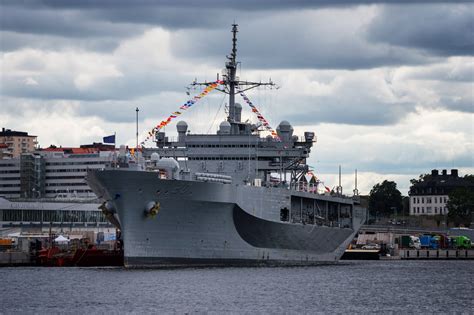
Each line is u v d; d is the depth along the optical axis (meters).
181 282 196.12
